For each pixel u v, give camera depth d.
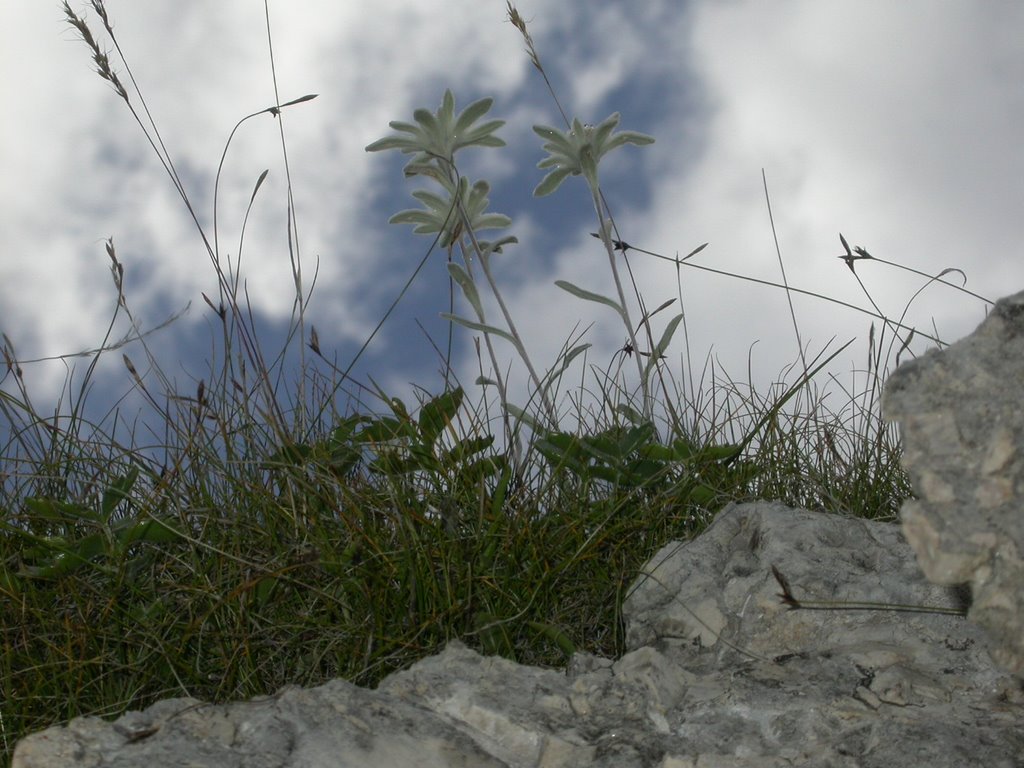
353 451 0.51
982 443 0.32
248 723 0.36
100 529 0.48
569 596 0.48
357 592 0.46
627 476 0.51
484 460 0.51
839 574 0.43
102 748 0.35
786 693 0.38
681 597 0.44
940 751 0.33
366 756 0.35
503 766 0.35
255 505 0.49
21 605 0.45
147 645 0.44
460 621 0.45
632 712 0.37
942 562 0.32
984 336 0.34
